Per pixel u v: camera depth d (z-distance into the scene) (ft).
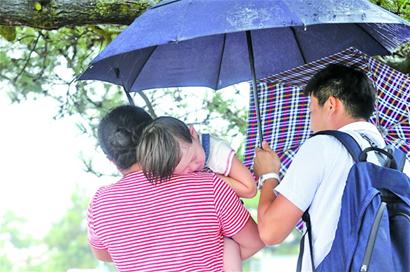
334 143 14.17
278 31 18.03
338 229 13.48
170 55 17.92
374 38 17.25
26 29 24.39
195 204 13.76
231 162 14.48
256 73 18.65
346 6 13.53
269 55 18.44
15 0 18.80
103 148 14.48
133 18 19.38
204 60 18.39
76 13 19.11
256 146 17.44
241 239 14.29
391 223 13.43
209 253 13.75
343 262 13.33
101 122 14.56
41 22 19.08
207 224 13.75
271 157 15.21
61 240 135.13
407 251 13.14
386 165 14.16
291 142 17.60
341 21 13.20
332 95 14.80
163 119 13.85
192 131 14.42
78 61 24.18
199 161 14.02
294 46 18.22
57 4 18.98
